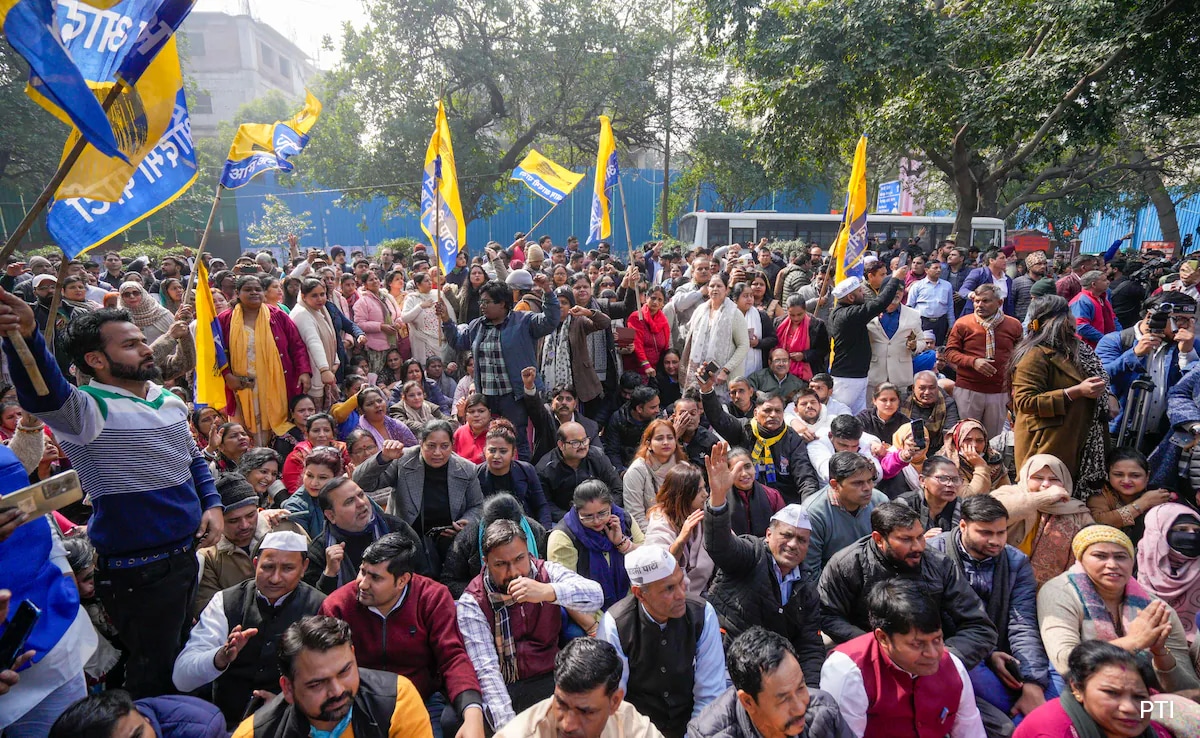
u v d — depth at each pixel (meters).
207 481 3.23
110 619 3.07
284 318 6.19
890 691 3.01
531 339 5.96
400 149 21.59
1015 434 4.82
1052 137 13.62
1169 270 11.48
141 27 2.75
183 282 8.81
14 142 19.62
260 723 2.63
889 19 12.93
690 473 4.28
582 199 30.92
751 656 2.60
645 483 5.09
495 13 21.38
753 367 7.45
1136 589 3.50
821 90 13.66
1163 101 12.77
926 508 4.39
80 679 2.71
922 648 2.85
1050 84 11.96
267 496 4.73
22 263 8.16
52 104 2.36
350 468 4.91
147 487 2.88
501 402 5.92
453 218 6.21
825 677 3.10
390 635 3.29
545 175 9.99
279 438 6.03
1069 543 4.04
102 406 2.76
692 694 3.37
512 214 30.61
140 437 2.85
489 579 3.54
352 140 22.16
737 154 23.23
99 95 2.79
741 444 5.72
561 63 21.81
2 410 4.23
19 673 2.51
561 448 5.24
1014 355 4.83
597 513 3.98
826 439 5.66
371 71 21.50
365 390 5.78
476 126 23.11
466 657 3.31
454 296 8.59
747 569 3.70
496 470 4.88
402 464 4.61
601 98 22.41
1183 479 4.73
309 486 4.24
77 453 2.79
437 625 3.34
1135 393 5.27
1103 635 3.38
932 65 12.72
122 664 3.41
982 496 3.65
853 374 6.82
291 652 2.52
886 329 7.04
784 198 30.52
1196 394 4.90
